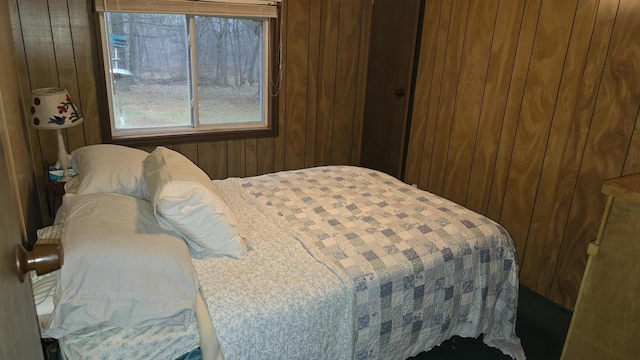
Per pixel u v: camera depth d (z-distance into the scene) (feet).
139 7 9.36
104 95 9.59
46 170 8.47
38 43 8.76
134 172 6.06
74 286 4.22
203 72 10.77
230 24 10.74
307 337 4.99
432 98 10.89
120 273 4.37
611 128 7.32
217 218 5.40
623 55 7.04
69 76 9.21
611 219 4.09
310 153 12.65
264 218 6.79
